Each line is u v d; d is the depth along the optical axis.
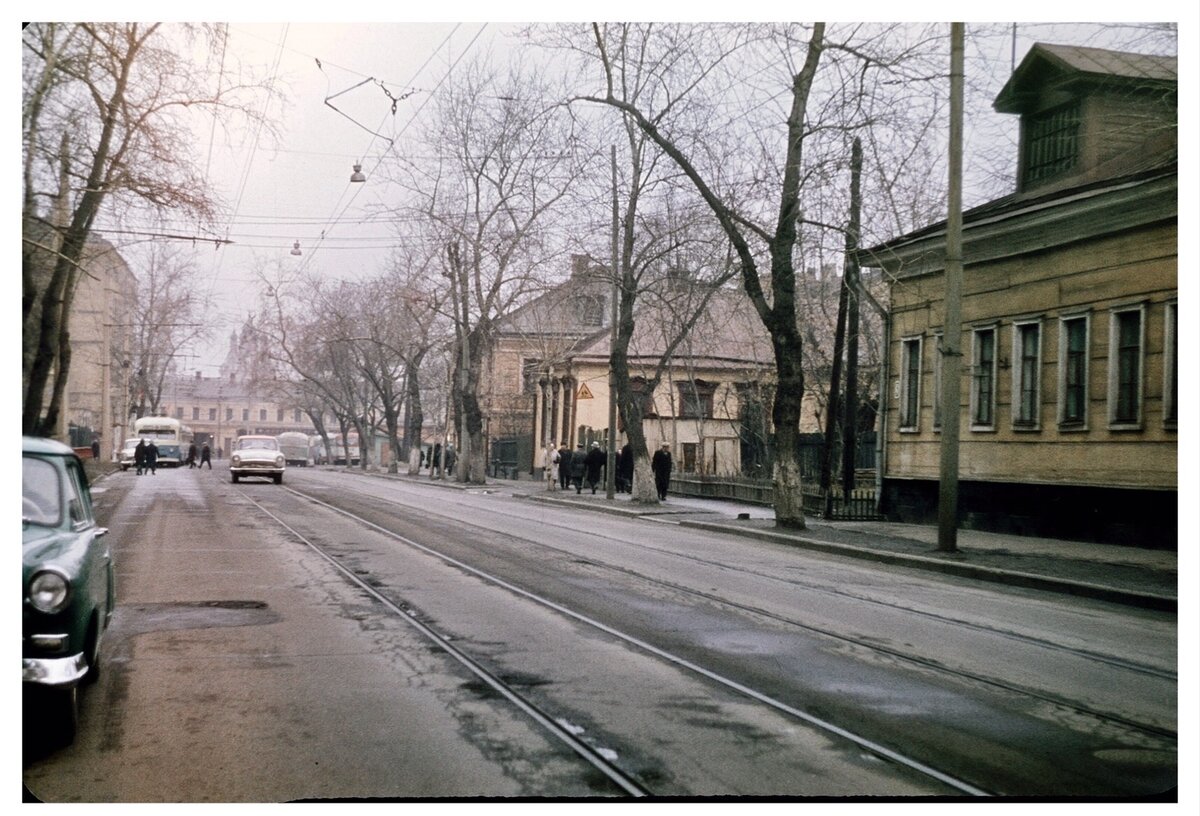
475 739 6.48
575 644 9.51
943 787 5.76
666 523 27.22
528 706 7.26
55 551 6.40
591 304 42.31
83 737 6.46
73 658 6.05
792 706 7.39
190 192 23.58
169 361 82.31
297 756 6.12
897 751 6.39
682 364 51.81
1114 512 19.72
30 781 5.69
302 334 66.88
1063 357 21.33
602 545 19.47
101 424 65.19
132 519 23.41
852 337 27.27
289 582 13.38
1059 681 8.48
